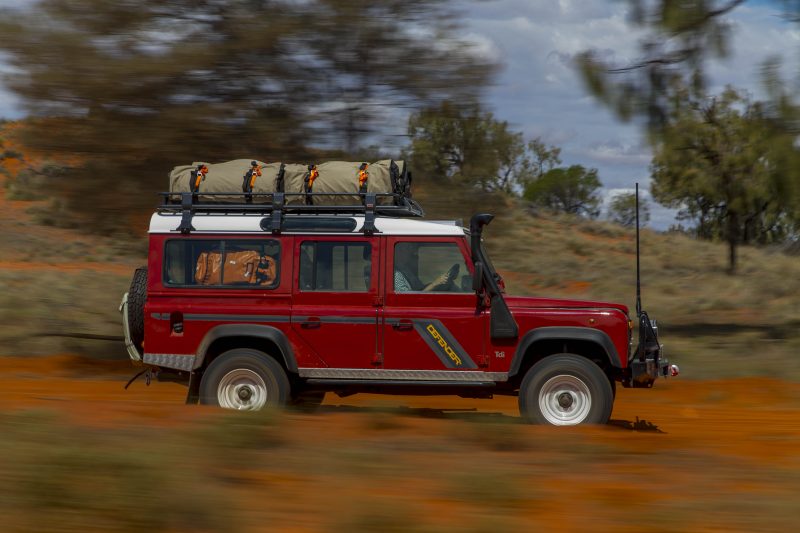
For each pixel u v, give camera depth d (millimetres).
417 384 13422
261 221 13641
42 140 19078
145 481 7750
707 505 8234
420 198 20609
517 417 14484
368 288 13484
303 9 19969
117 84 19000
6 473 7984
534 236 70812
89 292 40031
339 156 20172
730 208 50750
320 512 7773
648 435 12641
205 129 19141
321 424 11938
